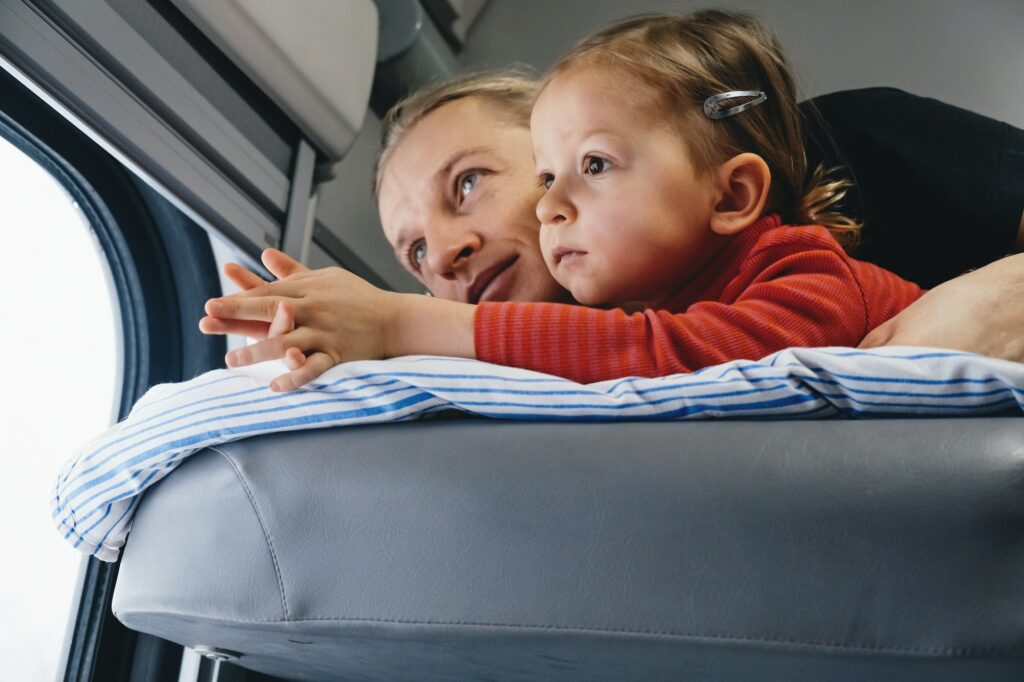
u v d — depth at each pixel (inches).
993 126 48.8
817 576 21.0
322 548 25.7
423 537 24.5
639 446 23.4
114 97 47.8
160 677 52.8
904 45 82.9
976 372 23.0
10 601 50.4
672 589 22.0
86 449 31.3
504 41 95.5
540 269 53.6
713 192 38.3
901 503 20.7
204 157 55.4
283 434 27.6
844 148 50.3
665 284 37.8
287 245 63.5
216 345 59.0
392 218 57.8
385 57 84.5
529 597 23.2
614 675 26.8
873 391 23.9
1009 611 19.7
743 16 47.0
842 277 34.0
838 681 22.9
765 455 22.2
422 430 26.1
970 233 47.2
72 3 45.3
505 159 55.2
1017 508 20.1
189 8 53.7
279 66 61.0
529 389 26.1
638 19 44.5
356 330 29.6
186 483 28.7
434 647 25.9
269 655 34.3
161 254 58.3
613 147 37.1
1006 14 81.4
